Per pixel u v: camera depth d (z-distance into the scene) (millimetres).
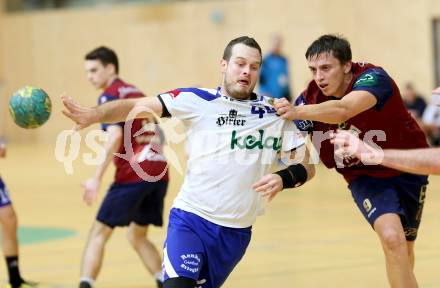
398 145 11508
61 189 32594
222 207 10203
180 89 10320
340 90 11039
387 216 11000
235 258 10438
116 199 14156
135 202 14172
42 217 24516
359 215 23062
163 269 10125
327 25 48375
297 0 49594
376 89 10609
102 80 14469
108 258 17531
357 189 11594
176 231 10188
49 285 14961
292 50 49938
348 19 47531
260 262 16578
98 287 14758
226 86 10305
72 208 26531
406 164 7797
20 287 14750
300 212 24078
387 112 11070
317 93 11375
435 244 17969
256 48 10227
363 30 47000
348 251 17547
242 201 10266
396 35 45875
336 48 10797
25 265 16891
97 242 14141
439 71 44750
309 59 11000
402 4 45531
